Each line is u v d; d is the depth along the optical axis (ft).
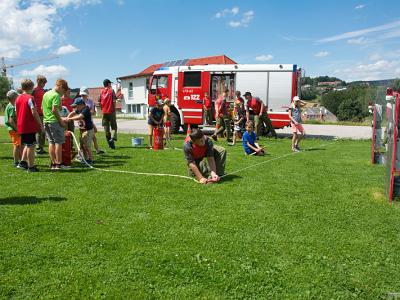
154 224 15.92
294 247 13.71
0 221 16.08
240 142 46.09
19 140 28.35
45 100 26.86
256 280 11.53
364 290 11.00
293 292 10.94
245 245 13.87
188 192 20.83
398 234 15.02
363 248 13.69
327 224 16.03
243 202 19.01
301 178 24.56
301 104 38.63
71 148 29.40
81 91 36.04
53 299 10.55
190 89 56.80
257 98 50.21
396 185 19.48
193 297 10.66
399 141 19.34
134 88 169.27
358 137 56.39
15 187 21.95
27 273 11.87
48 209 17.79
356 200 19.48
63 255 13.07
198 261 12.66
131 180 23.77
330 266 12.37
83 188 21.79
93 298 10.60
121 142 45.68
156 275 11.81
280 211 17.63
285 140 50.37
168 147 41.06
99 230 15.21
